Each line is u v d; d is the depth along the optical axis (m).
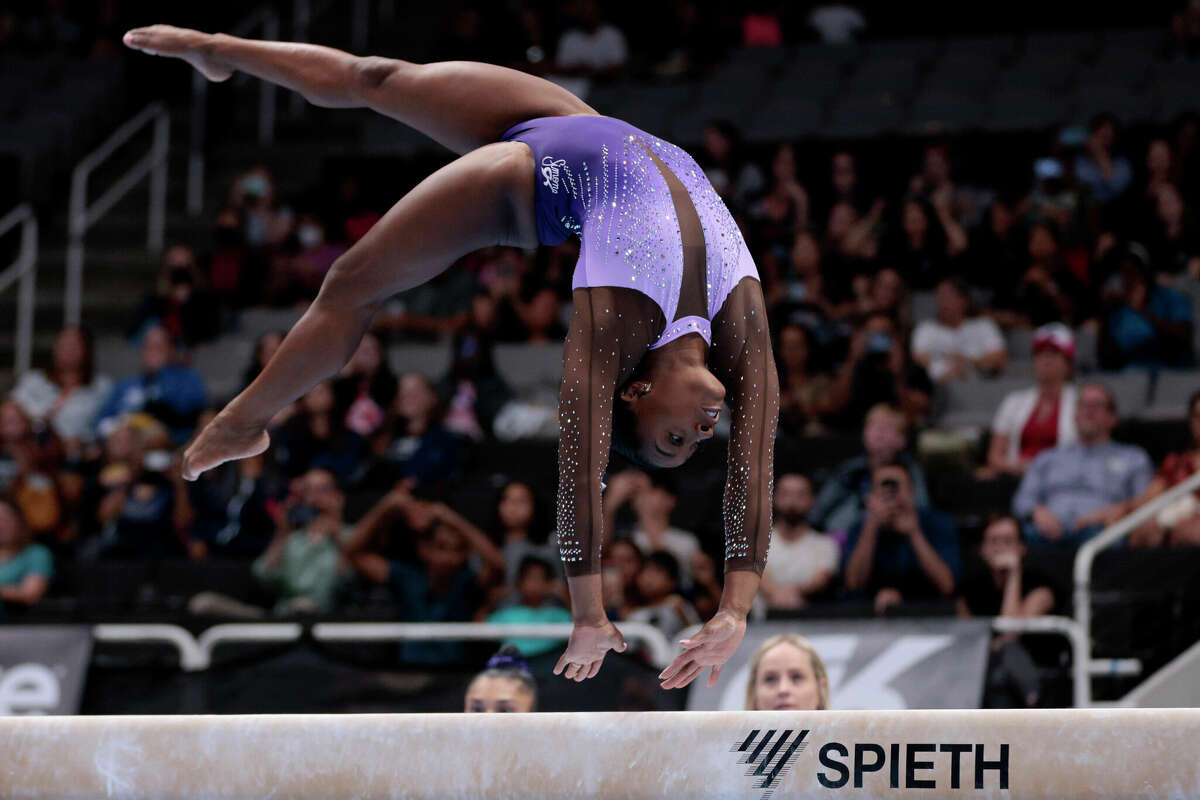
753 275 6.40
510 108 6.73
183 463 6.70
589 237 6.12
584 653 5.73
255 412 6.66
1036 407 17.53
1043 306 20.47
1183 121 22.23
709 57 28.09
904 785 4.93
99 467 19.08
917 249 21.48
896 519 14.77
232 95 29.08
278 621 14.61
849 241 22.08
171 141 28.69
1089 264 20.91
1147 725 4.81
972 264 21.28
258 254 23.47
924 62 27.36
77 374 21.27
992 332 19.75
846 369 18.73
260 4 31.06
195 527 17.89
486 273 22.59
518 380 20.77
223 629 13.98
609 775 5.03
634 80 27.78
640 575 14.26
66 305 25.16
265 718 5.20
